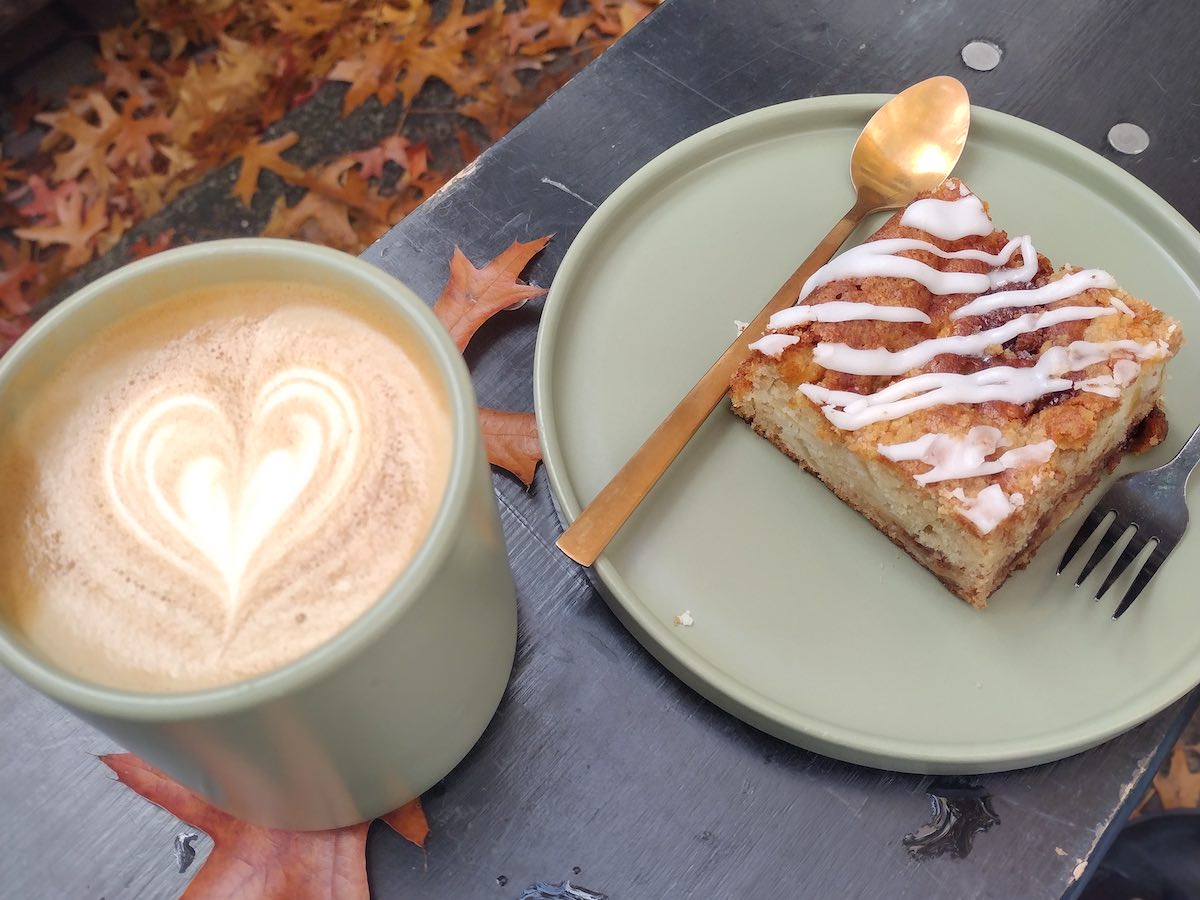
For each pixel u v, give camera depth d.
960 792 0.21
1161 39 0.31
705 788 0.21
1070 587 0.22
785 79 0.31
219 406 0.17
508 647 0.20
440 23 0.59
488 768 0.21
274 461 0.17
